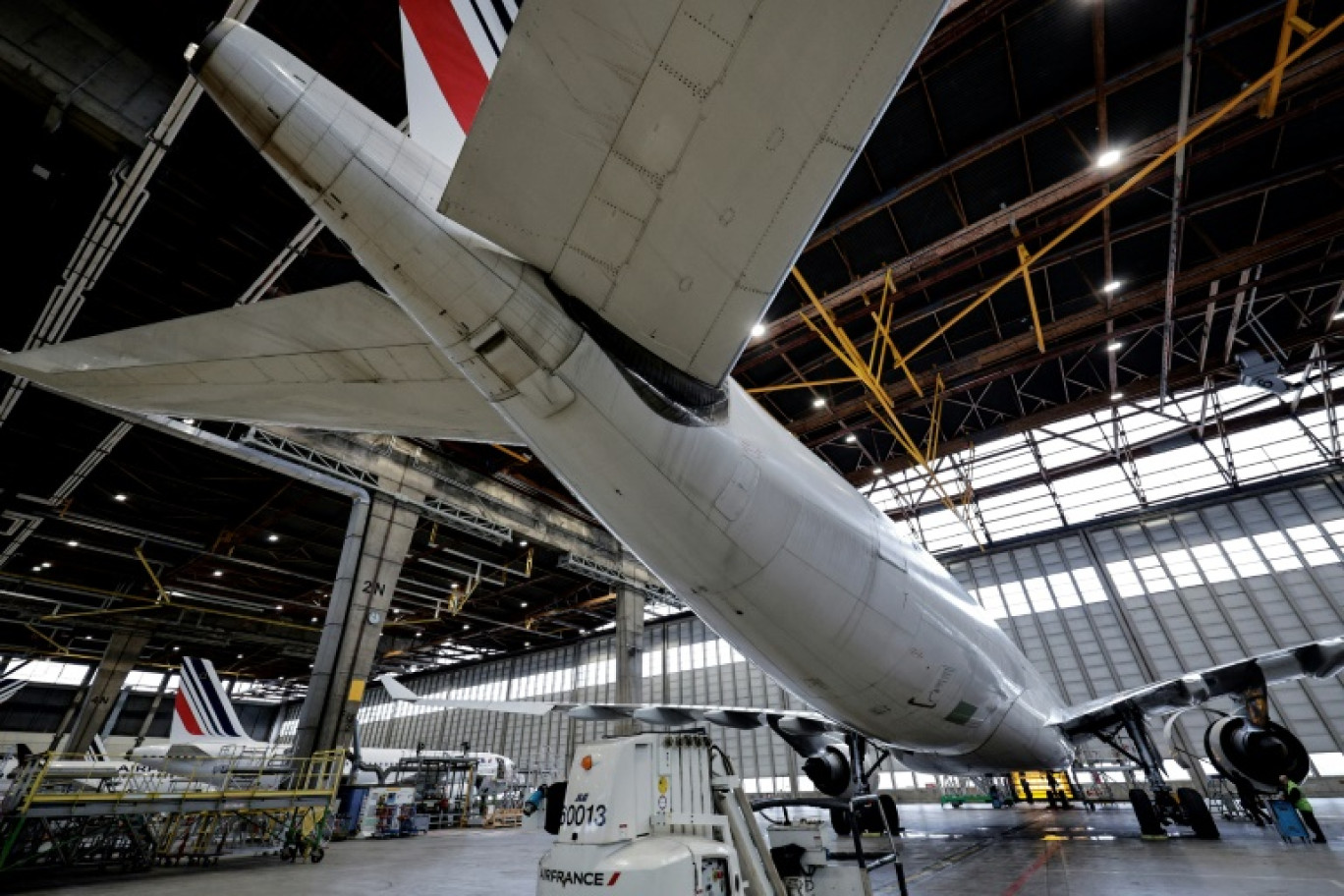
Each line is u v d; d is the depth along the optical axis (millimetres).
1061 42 12781
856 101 1913
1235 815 12898
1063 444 27859
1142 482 26781
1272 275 17781
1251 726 8516
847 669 5184
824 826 5062
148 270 15203
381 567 21188
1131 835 10320
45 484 22078
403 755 29234
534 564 31734
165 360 3057
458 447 24688
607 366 3092
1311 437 23547
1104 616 25766
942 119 14164
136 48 11266
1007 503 29719
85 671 47156
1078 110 13805
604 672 40562
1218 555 24469
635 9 1819
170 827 12016
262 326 3316
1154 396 23078
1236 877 6078
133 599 33344
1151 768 9531
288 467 20141
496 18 2664
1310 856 7090
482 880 8812
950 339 21031
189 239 14523
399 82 12516
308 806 12188
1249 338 21734
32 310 14992
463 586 34938
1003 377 23094
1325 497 23281
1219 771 9062
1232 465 25016
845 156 2037
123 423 18797
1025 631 27203
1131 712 9820
